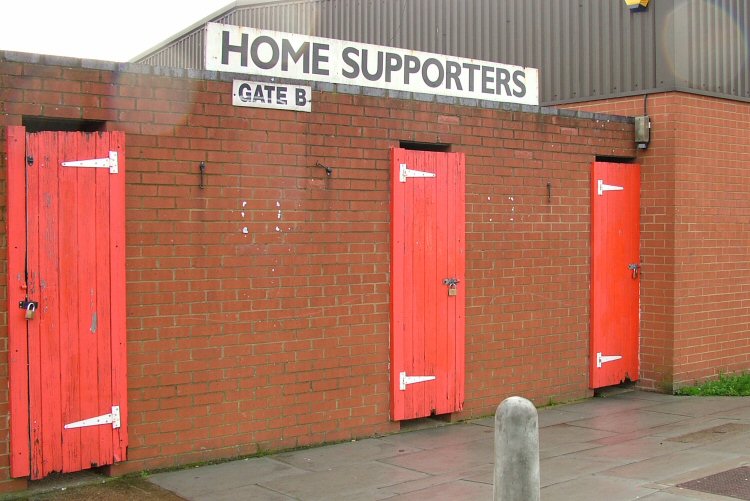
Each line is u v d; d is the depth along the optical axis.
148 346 6.52
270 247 7.14
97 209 6.26
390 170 7.88
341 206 7.56
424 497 5.89
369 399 7.78
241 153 6.97
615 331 9.95
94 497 5.91
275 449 7.19
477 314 8.60
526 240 9.04
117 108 6.36
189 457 6.72
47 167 6.05
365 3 14.82
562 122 9.38
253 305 7.05
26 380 5.96
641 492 5.82
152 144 6.53
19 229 5.93
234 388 6.95
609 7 10.57
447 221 8.28
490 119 8.68
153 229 6.54
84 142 6.20
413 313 8.02
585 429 8.12
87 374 6.22
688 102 10.06
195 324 6.74
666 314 9.98
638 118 10.12
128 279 6.42
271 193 7.14
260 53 7.32
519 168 8.95
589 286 9.72
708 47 10.30
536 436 4.56
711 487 5.91
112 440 6.33
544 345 9.23
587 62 10.82
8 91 5.90
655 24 10.09
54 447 6.07
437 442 7.61
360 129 7.67
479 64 8.84
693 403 9.38
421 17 13.48
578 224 9.59
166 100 6.59
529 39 11.55
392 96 7.89
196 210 6.74
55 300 6.08
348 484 6.25
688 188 10.07
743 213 10.80
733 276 10.67
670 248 9.94
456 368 8.37
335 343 7.54
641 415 8.77
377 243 7.80
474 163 8.55
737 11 10.73
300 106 7.29
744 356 10.85
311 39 7.65
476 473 6.55
